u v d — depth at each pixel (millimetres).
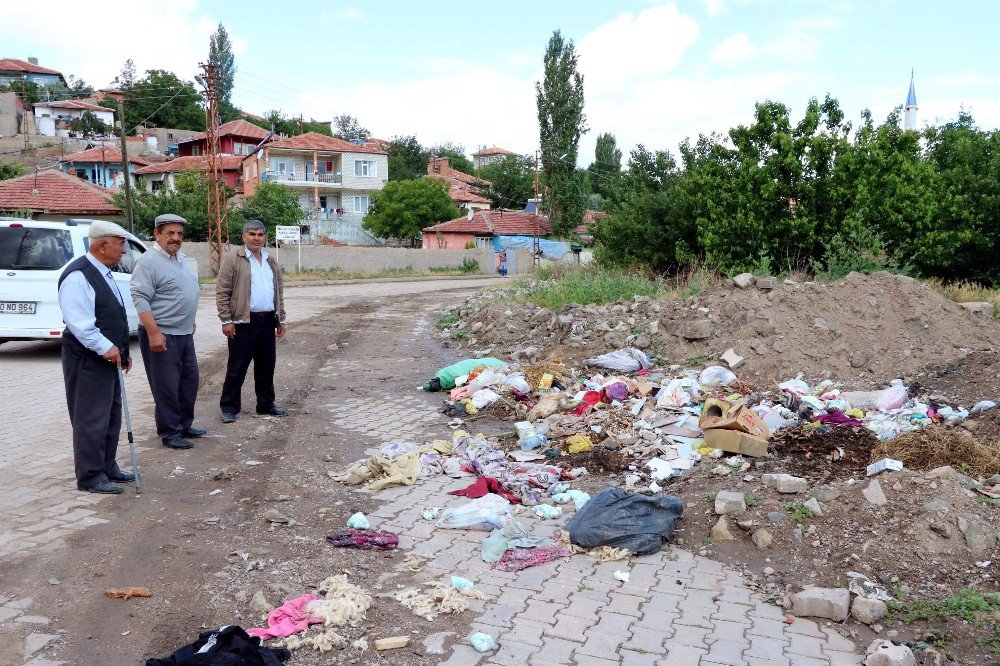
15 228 10641
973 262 18953
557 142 54875
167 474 5945
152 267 6438
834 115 16969
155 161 62281
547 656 3521
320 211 56531
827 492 5055
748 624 3889
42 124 70250
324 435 7305
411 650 3545
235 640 3336
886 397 7566
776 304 9625
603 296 13945
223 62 99875
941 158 21656
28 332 10555
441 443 6891
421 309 19609
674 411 7438
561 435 7152
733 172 17672
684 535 4984
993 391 7504
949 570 4223
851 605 4039
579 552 4770
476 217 56406
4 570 4160
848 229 14984
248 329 7562
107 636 3586
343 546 4695
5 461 6055
